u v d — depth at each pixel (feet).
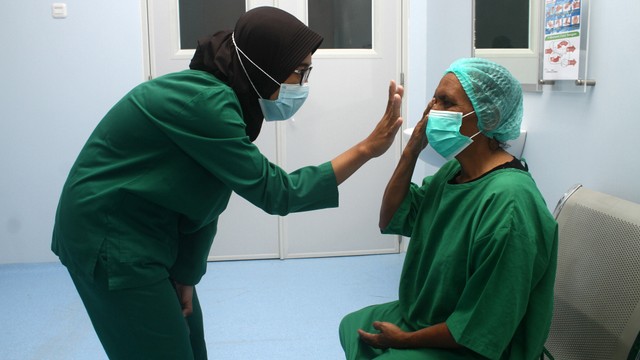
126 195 4.44
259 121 5.07
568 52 6.42
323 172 4.65
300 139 11.93
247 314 9.50
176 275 5.67
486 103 4.45
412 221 5.30
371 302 9.92
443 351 4.38
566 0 6.41
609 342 4.25
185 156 4.50
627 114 5.55
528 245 4.02
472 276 4.17
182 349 4.76
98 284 4.50
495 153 4.68
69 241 4.53
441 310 4.58
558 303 4.94
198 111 4.30
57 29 11.39
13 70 11.43
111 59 11.54
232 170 4.38
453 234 4.55
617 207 4.68
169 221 4.73
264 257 12.39
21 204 11.81
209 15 11.52
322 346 8.30
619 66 5.65
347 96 11.90
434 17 11.07
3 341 8.55
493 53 8.36
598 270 4.60
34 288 10.74
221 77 4.69
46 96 11.56
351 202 12.30
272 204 4.50
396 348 4.56
